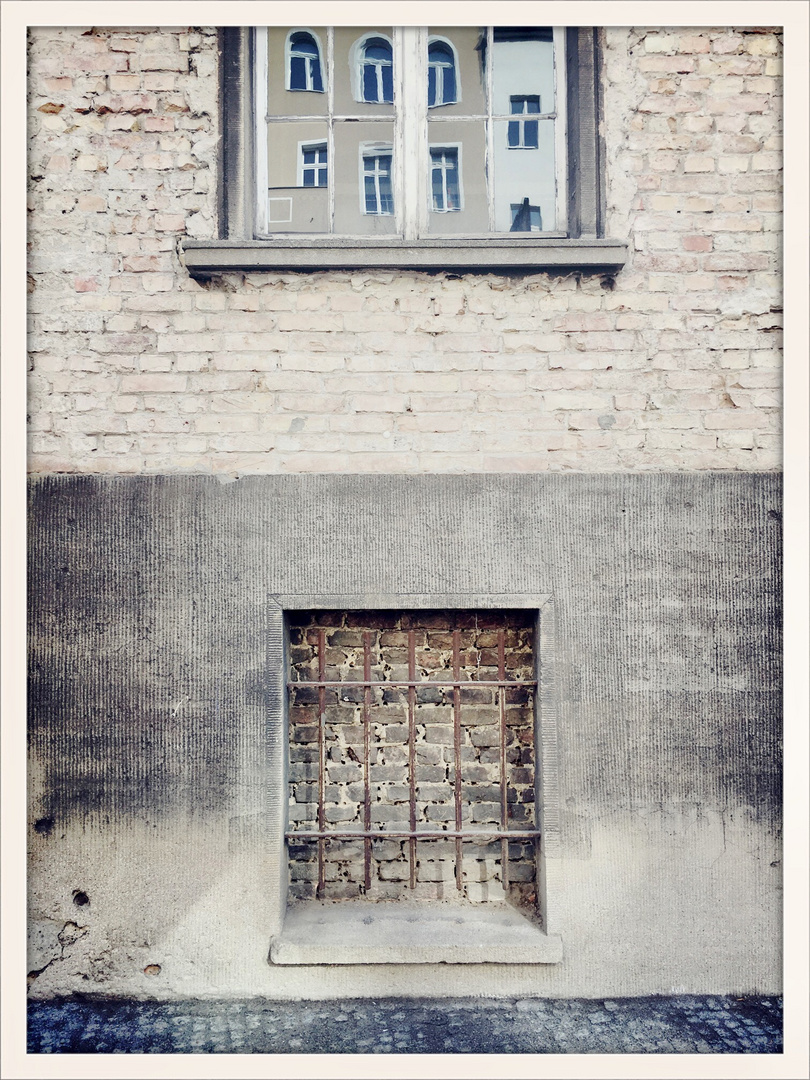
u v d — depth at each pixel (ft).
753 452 7.86
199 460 7.82
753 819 7.70
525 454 7.85
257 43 8.34
